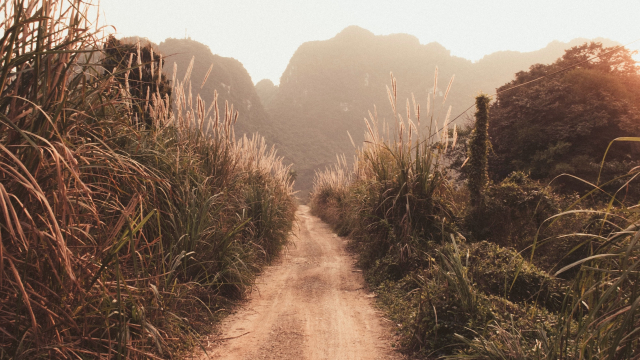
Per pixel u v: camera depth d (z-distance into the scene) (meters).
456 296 4.27
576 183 17.73
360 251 9.17
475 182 9.60
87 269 2.59
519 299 4.94
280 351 3.88
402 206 7.35
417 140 7.64
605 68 23.23
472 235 8.32
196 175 5.67
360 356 3.81
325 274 7.67
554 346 2.73
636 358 1.97
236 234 6.05
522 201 8.90
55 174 2.37
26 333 2.21
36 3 2.37
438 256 5.92
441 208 7.44
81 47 2.59
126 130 3.83
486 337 3.59
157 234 4.35
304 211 32.16
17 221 1.80
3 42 2.01
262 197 8.82
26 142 2.27
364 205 8.23
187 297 4.38
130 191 3.78
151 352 3.17
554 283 5.02
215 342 4.05
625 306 1.98
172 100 7.15
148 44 6.94
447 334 3.90
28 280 2.32
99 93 2.76
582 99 19.98
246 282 5.84
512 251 5.95
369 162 9.04
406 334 4.27
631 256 2.11
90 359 2.58
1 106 2.26
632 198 16.16
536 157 19.64
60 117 2.47
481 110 9.92
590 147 19.16
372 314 5.18
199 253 5.00
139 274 3.39
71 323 2.33
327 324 4.75
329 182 23.31
